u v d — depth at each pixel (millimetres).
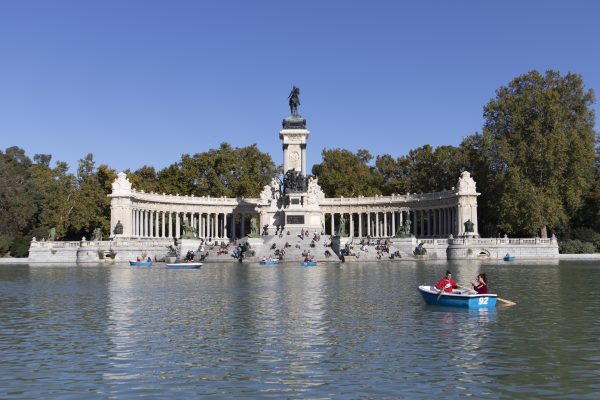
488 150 127125
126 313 38156
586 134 122875
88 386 21469
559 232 135375
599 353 25922
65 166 141375
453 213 137500
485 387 20953
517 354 25812
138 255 114125
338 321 34312
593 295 46375
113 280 64125
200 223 152500
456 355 25688
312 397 19984
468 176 128875
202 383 21734
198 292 50312
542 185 122188
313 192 140500
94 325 33688
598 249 127125
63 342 28984
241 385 21422
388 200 148500
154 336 30312
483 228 148875
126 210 129250
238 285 56531
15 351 27047
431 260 110125
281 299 44750
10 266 97875
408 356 25578
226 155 163625
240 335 30391
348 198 153625
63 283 60688
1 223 136500
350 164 173375
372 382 21672
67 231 139500
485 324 33062
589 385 21156
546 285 54812
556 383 21422
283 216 136250
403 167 171500
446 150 156375
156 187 161000
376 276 67000
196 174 160500
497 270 77000
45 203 139750
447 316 35906
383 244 117000
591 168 132000
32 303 43688
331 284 56844
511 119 125188
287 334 30562
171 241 133500
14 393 20688
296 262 103500
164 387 21266
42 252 112625
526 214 117750
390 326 32594
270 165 172250
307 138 143500
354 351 26578
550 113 122938
